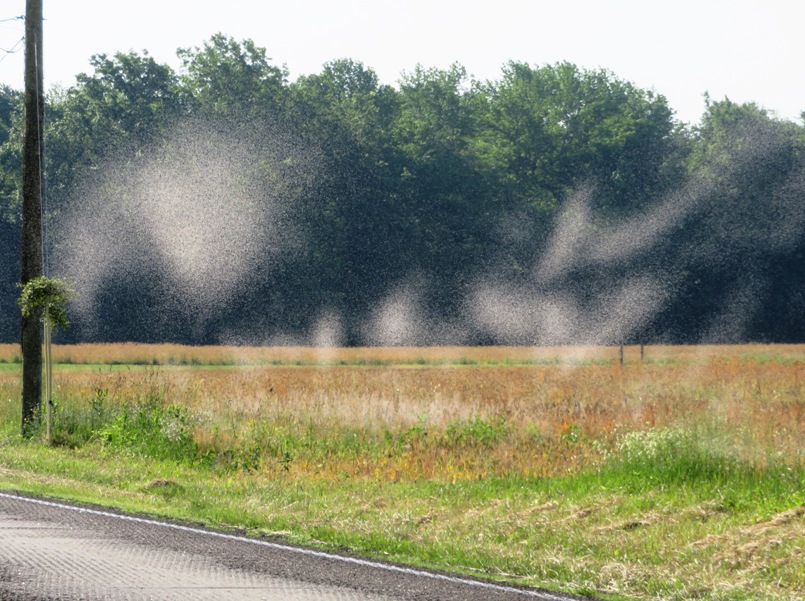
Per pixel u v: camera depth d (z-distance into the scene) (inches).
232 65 3523.6
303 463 677.3
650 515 466.6
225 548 376.5
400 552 402.6
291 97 3513.8
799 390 1123.9
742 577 358.3
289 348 2755.9
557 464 623.5
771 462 550.0
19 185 3225.9
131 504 496.7
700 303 3602.4
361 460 681.6
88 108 3363.7
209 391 1029.2
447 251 3511.3
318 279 3344.0
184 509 490.6
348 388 1110.4
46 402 809.5
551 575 364.5
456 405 885.2
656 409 848.3
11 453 721.0
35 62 844.6
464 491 561.0
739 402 909.8
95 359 2107.5
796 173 3624.5
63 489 541.0
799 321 3604.8
